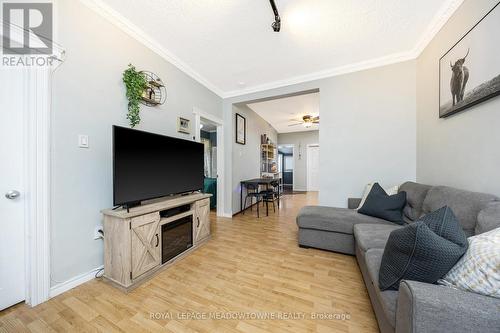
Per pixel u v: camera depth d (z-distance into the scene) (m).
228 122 4.00
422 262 0.86
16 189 1.43
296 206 5.17
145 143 1.95
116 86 1.98
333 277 1.82
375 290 1.20
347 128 2.97
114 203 1.64
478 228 1.13
